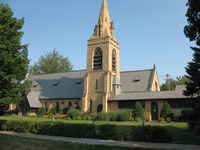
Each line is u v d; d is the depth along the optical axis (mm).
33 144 17172
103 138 21344
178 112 41062
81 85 59562
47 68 98062
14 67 24188
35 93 63406
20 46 25125
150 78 52750
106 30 55906
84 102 53750
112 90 52250
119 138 20719
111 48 55062
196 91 19766
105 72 52625
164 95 44281
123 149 15750
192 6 18031
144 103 46062
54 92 62312
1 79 23234
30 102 58719
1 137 20219
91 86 54344
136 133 20281
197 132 19047
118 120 42719
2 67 23438
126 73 57812
